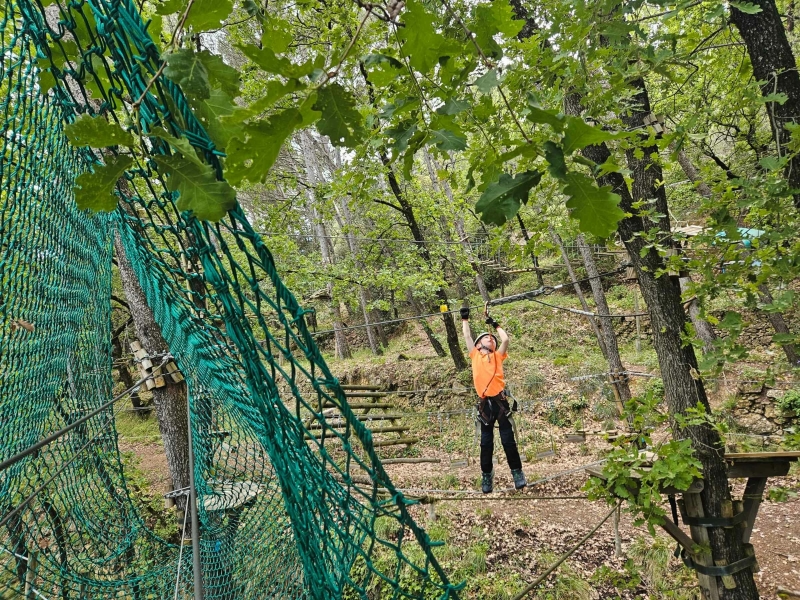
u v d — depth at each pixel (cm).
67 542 222
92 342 236
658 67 192
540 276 1293
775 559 598
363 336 2056
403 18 73
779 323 720
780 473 349
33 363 168
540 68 163
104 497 260
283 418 81
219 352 148
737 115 278
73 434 223
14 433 166
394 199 1108
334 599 90
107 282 278
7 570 185
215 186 60
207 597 193
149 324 496
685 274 342
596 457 884
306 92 55
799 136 186
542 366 1254
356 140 61
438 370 1267
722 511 349
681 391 359
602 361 1227
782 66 266
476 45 78
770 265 200
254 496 211
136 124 62
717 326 219
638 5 163
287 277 919
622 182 347
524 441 995
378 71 81
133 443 1209
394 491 80
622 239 367
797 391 812
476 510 766
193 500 108
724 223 213
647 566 598
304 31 478
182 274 96
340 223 1612
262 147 55
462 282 1595
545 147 62
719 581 355
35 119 146
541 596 580
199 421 233
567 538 680
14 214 143
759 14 269
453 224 1273
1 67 114
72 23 77
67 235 186
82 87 83
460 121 116
